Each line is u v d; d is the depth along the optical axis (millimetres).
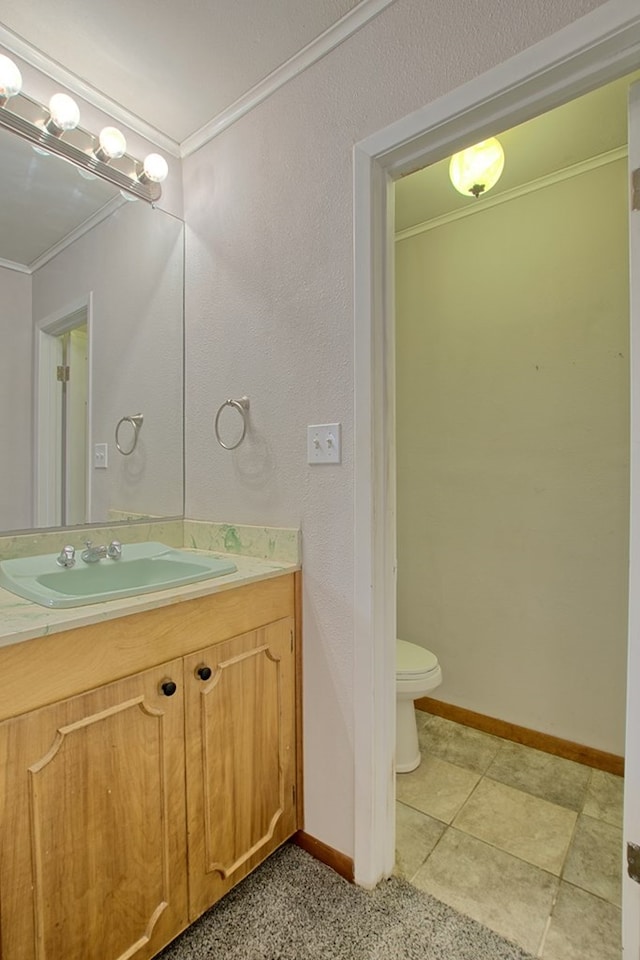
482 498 2111
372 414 1257
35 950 876
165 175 1636
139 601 1046
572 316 1877
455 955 1116
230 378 1635
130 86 1500
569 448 1892
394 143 1197
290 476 1453
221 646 1209
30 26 1298
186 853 1132
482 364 2104
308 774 1435
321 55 1342
